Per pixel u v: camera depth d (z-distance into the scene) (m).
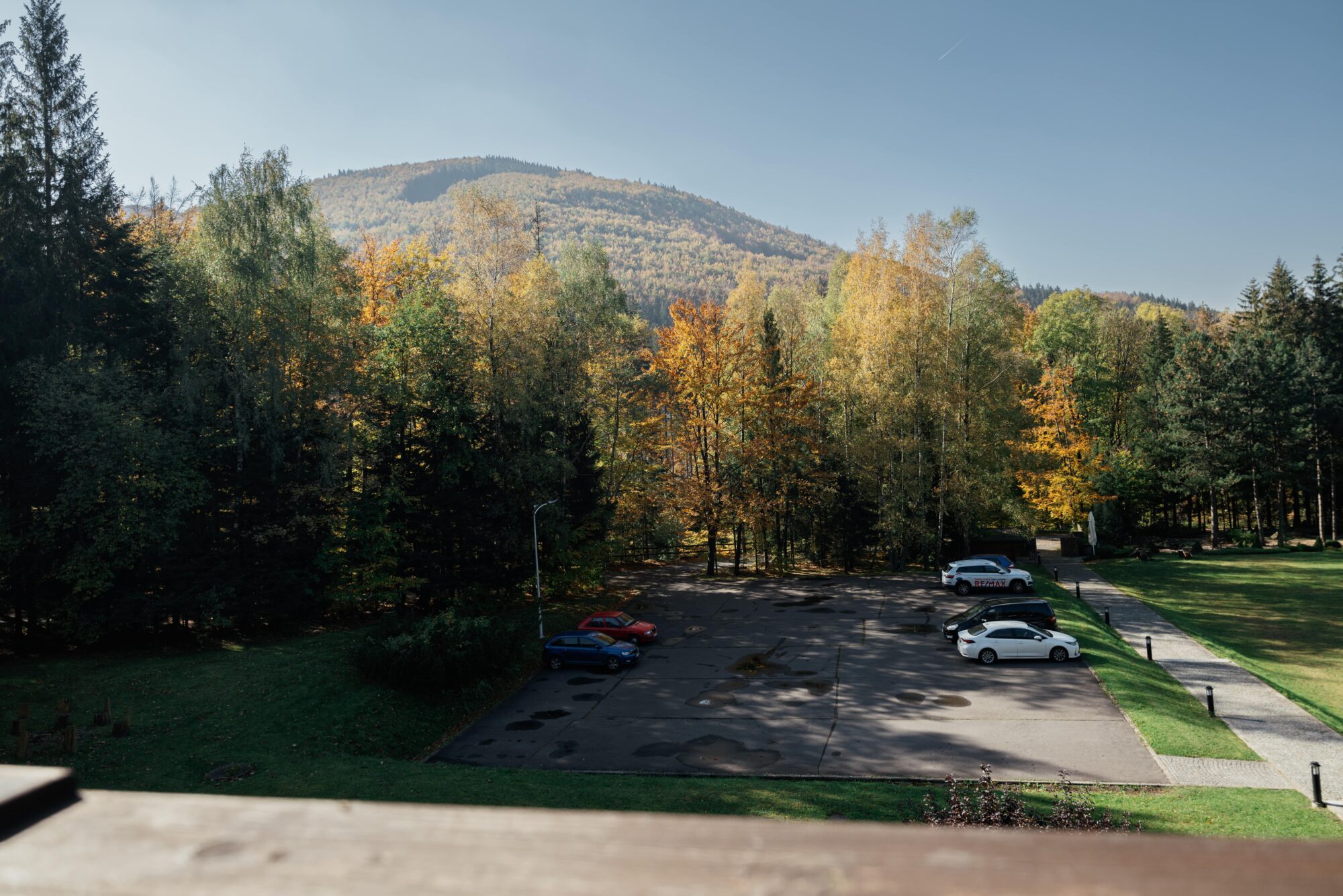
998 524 66.94
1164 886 0.70
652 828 0.90
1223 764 19.67
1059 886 0.69
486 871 0.76
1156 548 65.12
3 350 30.44
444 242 55.88
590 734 24.22
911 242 49.62
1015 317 58.75
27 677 27.12
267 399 33.75
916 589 46.69
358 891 0.72
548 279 42.81
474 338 40.41
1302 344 71.25
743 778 20.20
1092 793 17.88
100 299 34.03
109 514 30.81
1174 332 87.38
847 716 24.55
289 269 35.31
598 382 50.62
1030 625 30.41
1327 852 0.78
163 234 39.25
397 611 37.81
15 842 0.93
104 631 31.73
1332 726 22.58
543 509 40.38
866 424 54.91
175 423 33.25
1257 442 64.56
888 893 0.66
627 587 50.47
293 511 34.88
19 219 31.81
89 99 34.31
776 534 55.53
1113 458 68.88
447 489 37.03
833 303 76.62
